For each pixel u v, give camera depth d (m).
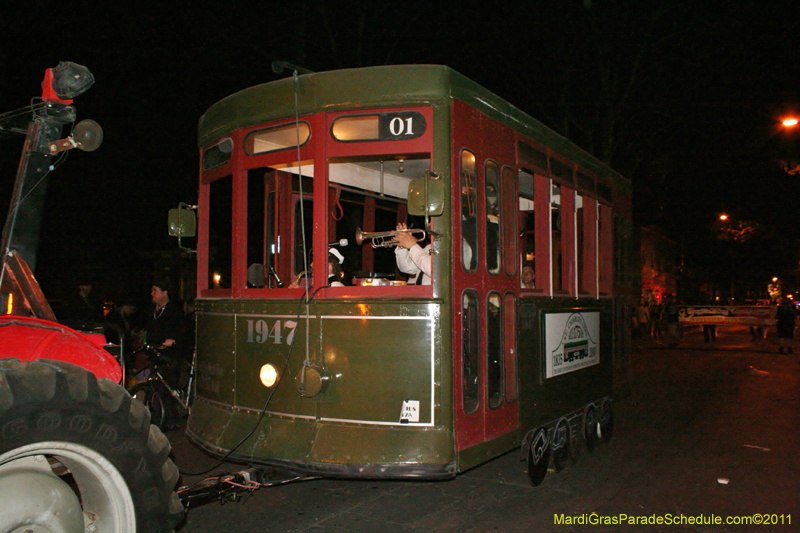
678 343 23.22
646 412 9.41
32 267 3.43
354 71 4.25
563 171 6.14
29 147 3.39
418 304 4.06
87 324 3.70
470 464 4.20
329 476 3.94
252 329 4.50
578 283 6.85
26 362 2.66
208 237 5.36
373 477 3.90
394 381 4.05
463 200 4.27
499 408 4.64
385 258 7.36
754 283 45.62
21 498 2.55
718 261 39.66
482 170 4.52
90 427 2.65
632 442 7.40
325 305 4.18
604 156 18.59
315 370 4.07
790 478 5.92
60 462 2.91
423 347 4.04
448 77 4.17
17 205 3.36
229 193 6.83
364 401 4.07
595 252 7.01
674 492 5.49
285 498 5.28
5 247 3.36
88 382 2.69
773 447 7.16
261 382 4.40
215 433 4.52
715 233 34.19
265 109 4.53
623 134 19.62
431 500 5.25
